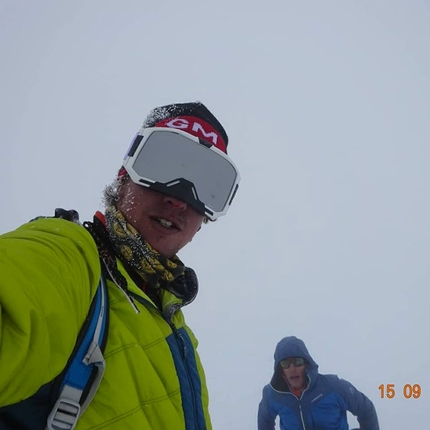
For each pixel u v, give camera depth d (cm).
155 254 119
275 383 471
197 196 127
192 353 123
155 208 123
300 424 456
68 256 87
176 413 100
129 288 106
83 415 88
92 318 91
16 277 72
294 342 472
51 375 77
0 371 66
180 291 131
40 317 72
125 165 126
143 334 102
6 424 84
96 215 121
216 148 139
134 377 95
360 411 457
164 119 143
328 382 465
